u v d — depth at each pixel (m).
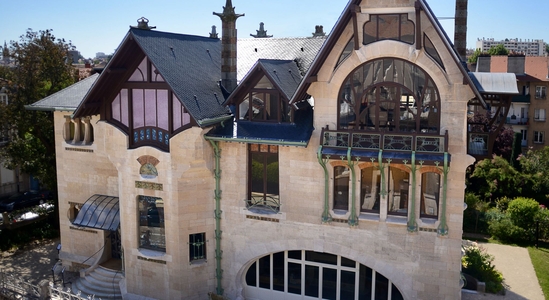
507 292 28.41
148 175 26.52
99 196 31.25
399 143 22.70
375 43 22.50
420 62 22.14
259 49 31.08
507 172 46.94
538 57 65.94
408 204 23.48
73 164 32.22
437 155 22.02
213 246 27.09
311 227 25.16
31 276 32.44
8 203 48.38
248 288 27.50
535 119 63.47
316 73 23.36
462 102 21.94
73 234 32.78
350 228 24.48
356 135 23.27
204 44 30.91
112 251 32.00
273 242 25.98
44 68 39.50
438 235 23.05
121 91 26.58
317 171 24.55
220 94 27.52
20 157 40.31
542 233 37.19
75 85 33.62
